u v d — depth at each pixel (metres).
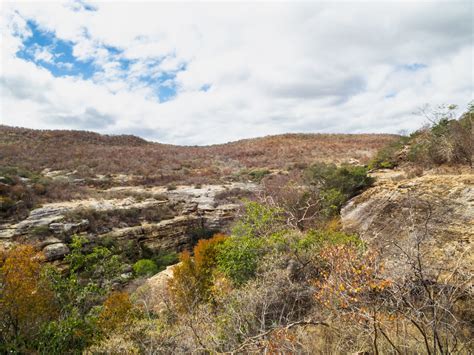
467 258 3.37
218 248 7.48
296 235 5.95
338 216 8.13
